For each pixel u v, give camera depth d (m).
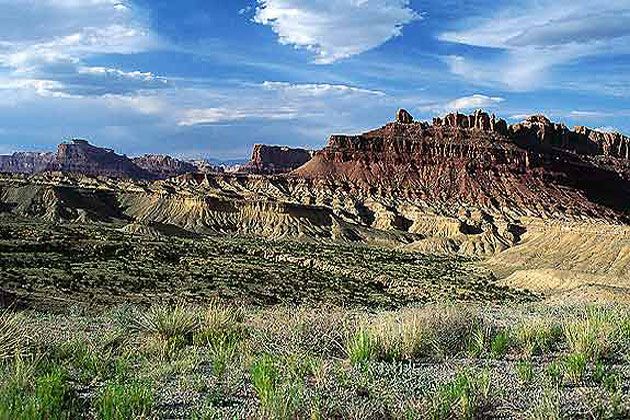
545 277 67.88
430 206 199.12
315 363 8.55
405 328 10.67
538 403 7.07
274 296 49.72
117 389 7.04
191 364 9.43
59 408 6.66
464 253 127.06
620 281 61.84
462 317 12.38
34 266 53.16
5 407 6.23
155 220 155.38
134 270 58.22
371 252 123.19
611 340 10.52
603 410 6.82
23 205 146.12
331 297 52.81
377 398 6.92
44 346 10.73
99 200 162.38
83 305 33.50
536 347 11.14
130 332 13.67
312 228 154.75
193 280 55.72
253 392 7.70
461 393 6.86
